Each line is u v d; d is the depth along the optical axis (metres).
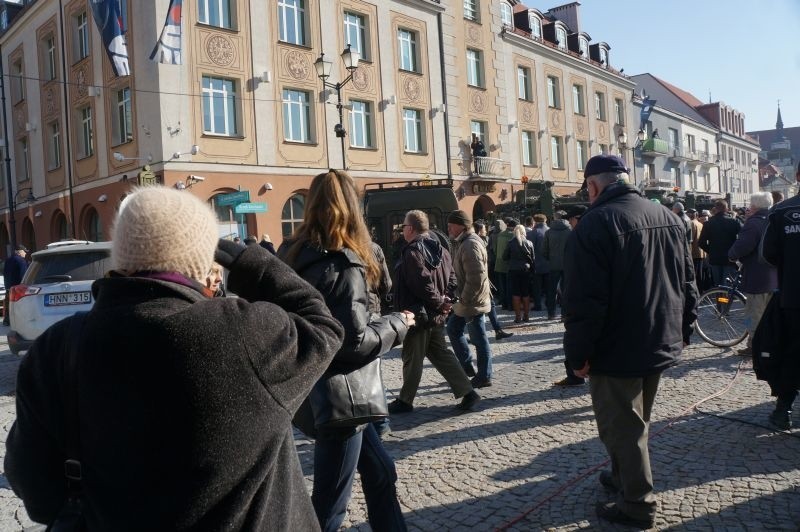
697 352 7.67
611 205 3.28
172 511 1.25
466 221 6.67
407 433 5.17
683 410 5.30
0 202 28.39
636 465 3.26
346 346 2.60
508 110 29.09
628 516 3.29
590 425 5.04
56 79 22.61
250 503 1.35
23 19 24.05
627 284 3.19
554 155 32.59
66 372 1.33
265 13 19.38
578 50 35.31
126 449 1.25
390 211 13.67
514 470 4.20
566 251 3.29
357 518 3.65
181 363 1.25
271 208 19.39
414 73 24.19
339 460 2.72
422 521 3.54
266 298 1.60
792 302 4.54
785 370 4.64
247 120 18.86
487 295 6.60
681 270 3.40
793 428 4.73
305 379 1.43
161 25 17.50
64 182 22.61
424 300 5.38
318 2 20.75
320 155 20.70
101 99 20.03
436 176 24.88
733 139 58.12
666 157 45.03
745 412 5.15
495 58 28.44
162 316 1.27
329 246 2.73
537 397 6.03
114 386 1.25
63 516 1.38
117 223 1.43
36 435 1.35
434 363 5.79
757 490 3.66
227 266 1.61
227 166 18.38
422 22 24.66
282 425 1.36
